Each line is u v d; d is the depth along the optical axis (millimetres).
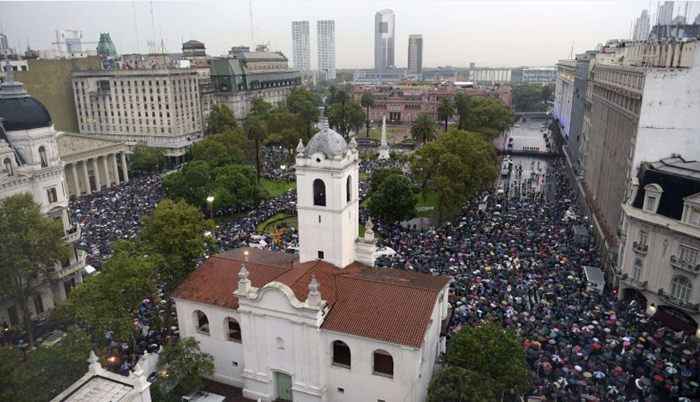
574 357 56781
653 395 51344
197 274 61094
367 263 62750
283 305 51750
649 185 70812
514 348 49250
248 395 57094
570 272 78875
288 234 99562
